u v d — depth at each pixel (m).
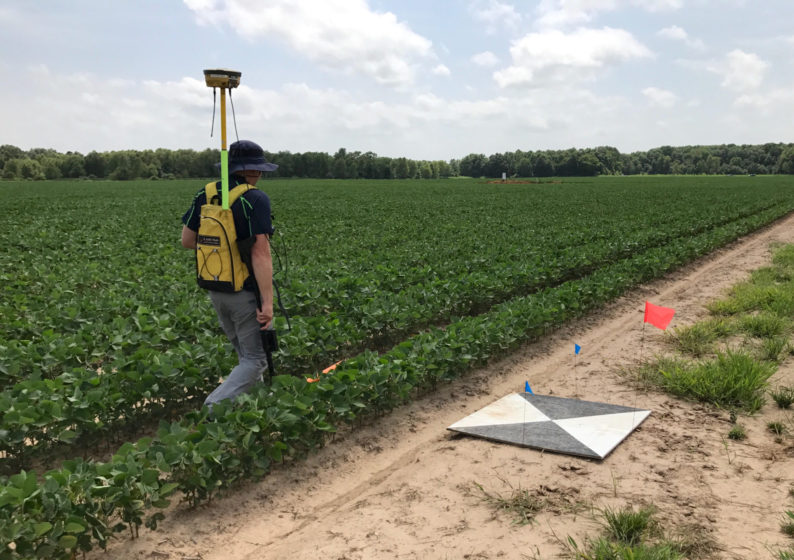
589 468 4.29
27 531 2.94
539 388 6.21
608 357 7.22
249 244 4.32
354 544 3.44
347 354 7.47
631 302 10.72
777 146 184.00
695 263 15.38
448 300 8.59
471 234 18.20
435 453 4.70
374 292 9.02
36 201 40.44
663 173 192.25
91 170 134.88
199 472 3.79
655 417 5.27
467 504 3.84
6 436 4.19
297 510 4.00
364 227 21.30
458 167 194.75
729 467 4.26
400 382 5.46
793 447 4.57
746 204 32.09
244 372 4.66
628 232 17.56
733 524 3.50
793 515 3.44
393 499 3.96
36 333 6.74
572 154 162.25
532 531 3.48
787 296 9.17
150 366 5.15
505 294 10.18
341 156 165.75
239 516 3.89
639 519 3.43
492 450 4.66
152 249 14.05
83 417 4.54
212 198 4.41
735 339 7.62
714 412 5.34
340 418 5.15
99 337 6.26
